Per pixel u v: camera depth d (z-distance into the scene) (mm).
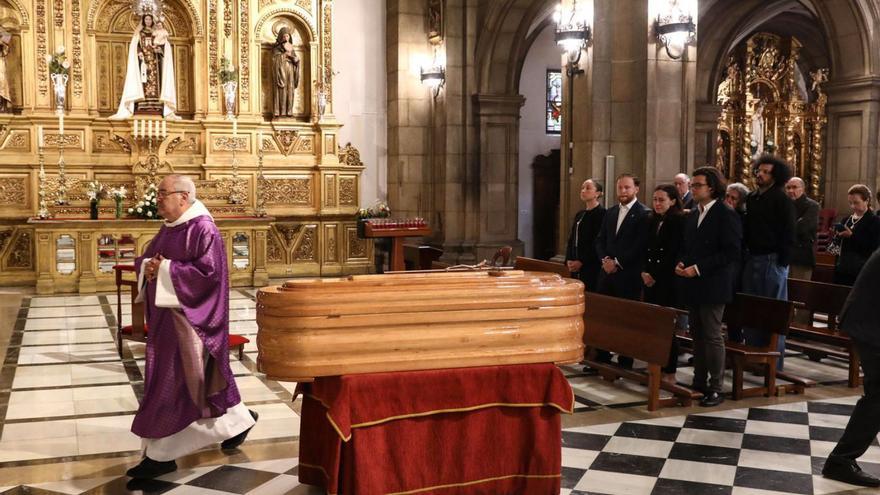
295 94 14422
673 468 4570
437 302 3746
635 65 8773
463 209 14070
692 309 5914
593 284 7238
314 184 14336
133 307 7250
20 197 12695
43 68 12938
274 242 14062
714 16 15484
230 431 4590
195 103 13859
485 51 13711
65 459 4738
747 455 4793
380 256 14469
